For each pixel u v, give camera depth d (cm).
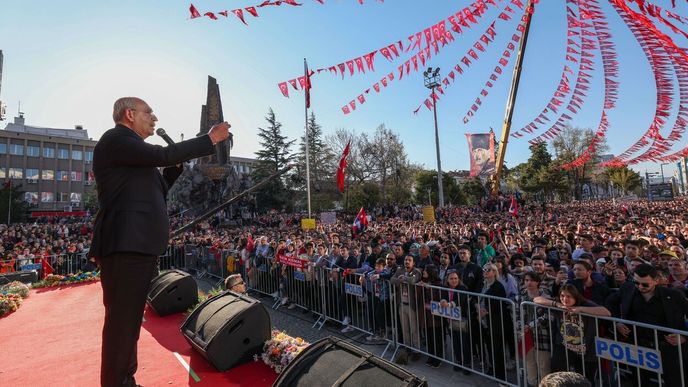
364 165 4731
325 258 963
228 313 430
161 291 634
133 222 182
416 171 5078
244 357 416
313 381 293
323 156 5238
